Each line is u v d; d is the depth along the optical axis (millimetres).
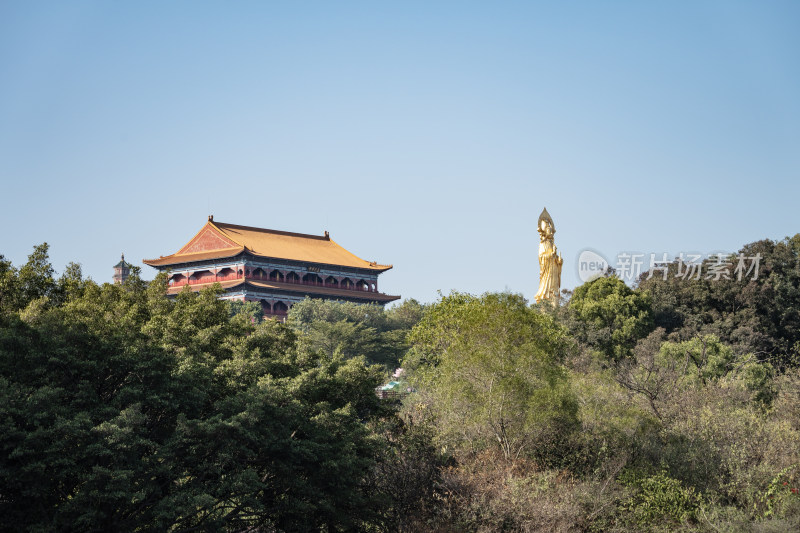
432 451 38938
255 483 29438
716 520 34062
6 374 28734
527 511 34219
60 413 27375
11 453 25344
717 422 42281
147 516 28562
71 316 32219
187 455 29578
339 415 33938
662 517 36156
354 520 35375
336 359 38625
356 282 183750
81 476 26578
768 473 37062
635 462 40125
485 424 40719
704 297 95312
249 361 34531
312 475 33125
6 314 33500
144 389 30234
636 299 92812
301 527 32969
